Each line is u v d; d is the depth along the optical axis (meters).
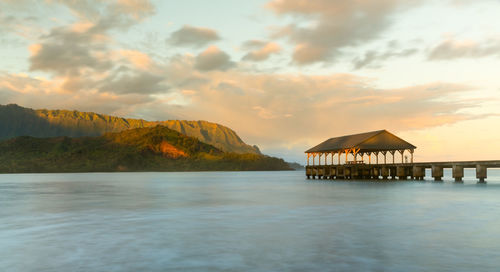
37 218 21.53
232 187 59.91
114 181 97.75
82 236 15.66
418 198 32.44
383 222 19.06
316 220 20.02
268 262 11.31
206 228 17.56
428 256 11.92
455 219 19.95
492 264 10.98
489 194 36.19
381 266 10.84
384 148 65.94
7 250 13.05
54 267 10.91
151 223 19.25
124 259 11.74
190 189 54.28
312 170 85.12
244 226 18.09
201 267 10.83
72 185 71.75
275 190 49.41
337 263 11.16
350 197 34.44
